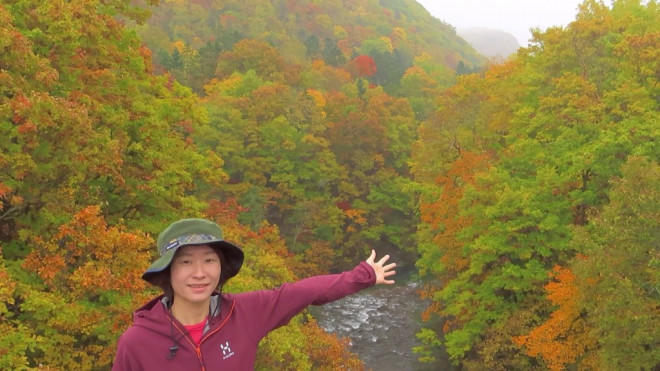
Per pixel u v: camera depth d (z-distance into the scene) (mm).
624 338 16188
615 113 25688
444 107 37094
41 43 13844
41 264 11672
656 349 16172
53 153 12688
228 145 50094
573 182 24781
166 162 18031
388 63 111000
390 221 59219
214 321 2727
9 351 9773
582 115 25125
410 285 48344
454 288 26750
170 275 2693
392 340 35000
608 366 16906
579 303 18094
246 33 114188
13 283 10102
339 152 60969
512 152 29641
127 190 16859
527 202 23359
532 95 32125
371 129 60219
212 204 31219
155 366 2561
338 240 53312
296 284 2977
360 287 3039
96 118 15094
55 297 11211
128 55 17922
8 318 12172
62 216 13023
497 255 25938
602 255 16547
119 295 12547
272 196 51406
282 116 52969
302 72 79062
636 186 16438
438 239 29125
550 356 20141
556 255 25906
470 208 25859
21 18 13438
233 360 2641
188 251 2658
